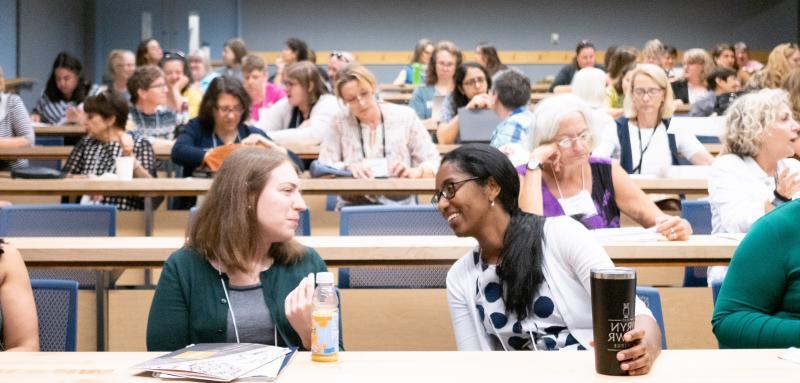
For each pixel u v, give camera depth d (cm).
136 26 1287
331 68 803
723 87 724
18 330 200
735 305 193
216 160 424
